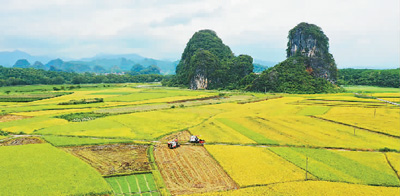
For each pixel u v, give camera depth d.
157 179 47.12
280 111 114.06
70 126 88.38
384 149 61.72
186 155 60.62
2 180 45.53
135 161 56.94
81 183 44.84
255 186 44.00
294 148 63.22
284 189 42.25
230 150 62.56
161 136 76.81
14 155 58.22
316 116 100.12
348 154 58.72
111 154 61.56
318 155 57.78
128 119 100.00
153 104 142.75
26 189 42.34
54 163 53.66
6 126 88.75
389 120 89.00
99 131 81.94
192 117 104.31
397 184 43.69
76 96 181.62
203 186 44.97
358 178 46.00
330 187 42.72
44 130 82.88
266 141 69.25
